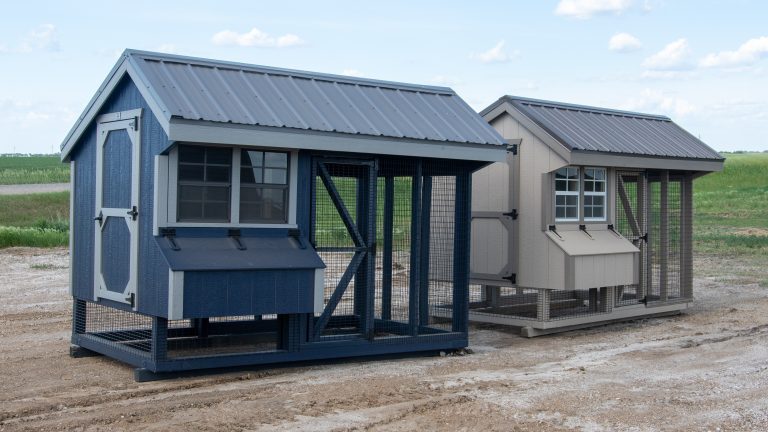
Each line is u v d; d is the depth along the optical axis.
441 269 12.91
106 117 9.95
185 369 9.12
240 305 9.03
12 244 25.50
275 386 8.94
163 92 8.86
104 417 7.59
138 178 9.23
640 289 14.32
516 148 12.91
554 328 12.82
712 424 7.71
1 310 14.27
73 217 10.77
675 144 14.83
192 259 8.79
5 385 8.91
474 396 8.62
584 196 13.26
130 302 9.32
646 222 14.39
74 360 10.29
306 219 9.85
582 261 12.59
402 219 12.75
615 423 7.71
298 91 10.20
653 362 10.66
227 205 9.34
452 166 11.23
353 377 9.47
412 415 7.88
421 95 11.54
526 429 7.48
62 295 16.06
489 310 13.61
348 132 9.75
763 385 9.33
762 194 52.03
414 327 10.81
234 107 9.22
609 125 14.27
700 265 23.36
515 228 12.88
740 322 14.16
